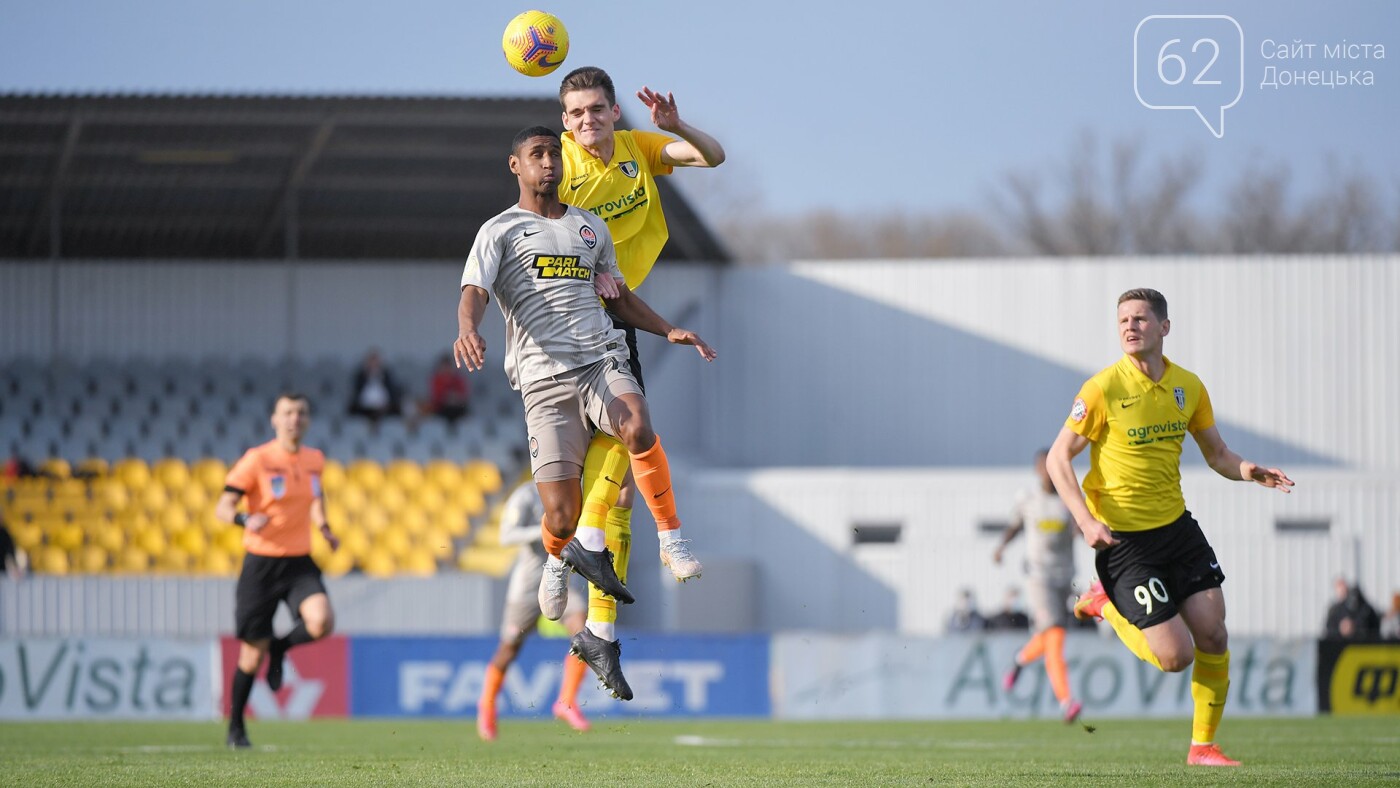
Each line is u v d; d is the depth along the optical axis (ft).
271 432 290.15
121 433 285.43
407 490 268.41
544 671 182.09
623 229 82.33
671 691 185.16
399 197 298.56
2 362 309.42
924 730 153.07
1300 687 176.45
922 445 333.62
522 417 298.76
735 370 337.72
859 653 184.55
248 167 279.08
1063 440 87.20
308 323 320.09
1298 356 322.96
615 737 140.05
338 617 221.46
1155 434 86.33
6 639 180.45
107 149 265.95
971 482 279.69
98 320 314.35
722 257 335.67
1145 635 87.81
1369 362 321.52
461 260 323.16
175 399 297.53
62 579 219.41
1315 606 271.08
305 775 83.15
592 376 73.87
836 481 282.97
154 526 257.14
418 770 87.35
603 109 80.12
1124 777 80.18
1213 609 87.66
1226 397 323.78
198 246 317.42
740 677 185.06
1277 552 272.51
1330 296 322.75
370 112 245.04
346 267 321.73
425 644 183.42
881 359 335.88
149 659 181.68
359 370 294.05
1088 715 179.93
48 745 125.49
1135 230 650.02
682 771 86.63
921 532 280.31
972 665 183.42
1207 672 90.07
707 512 285.84
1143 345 86.07
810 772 85.40
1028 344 332.60
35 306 312.09
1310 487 276.21
